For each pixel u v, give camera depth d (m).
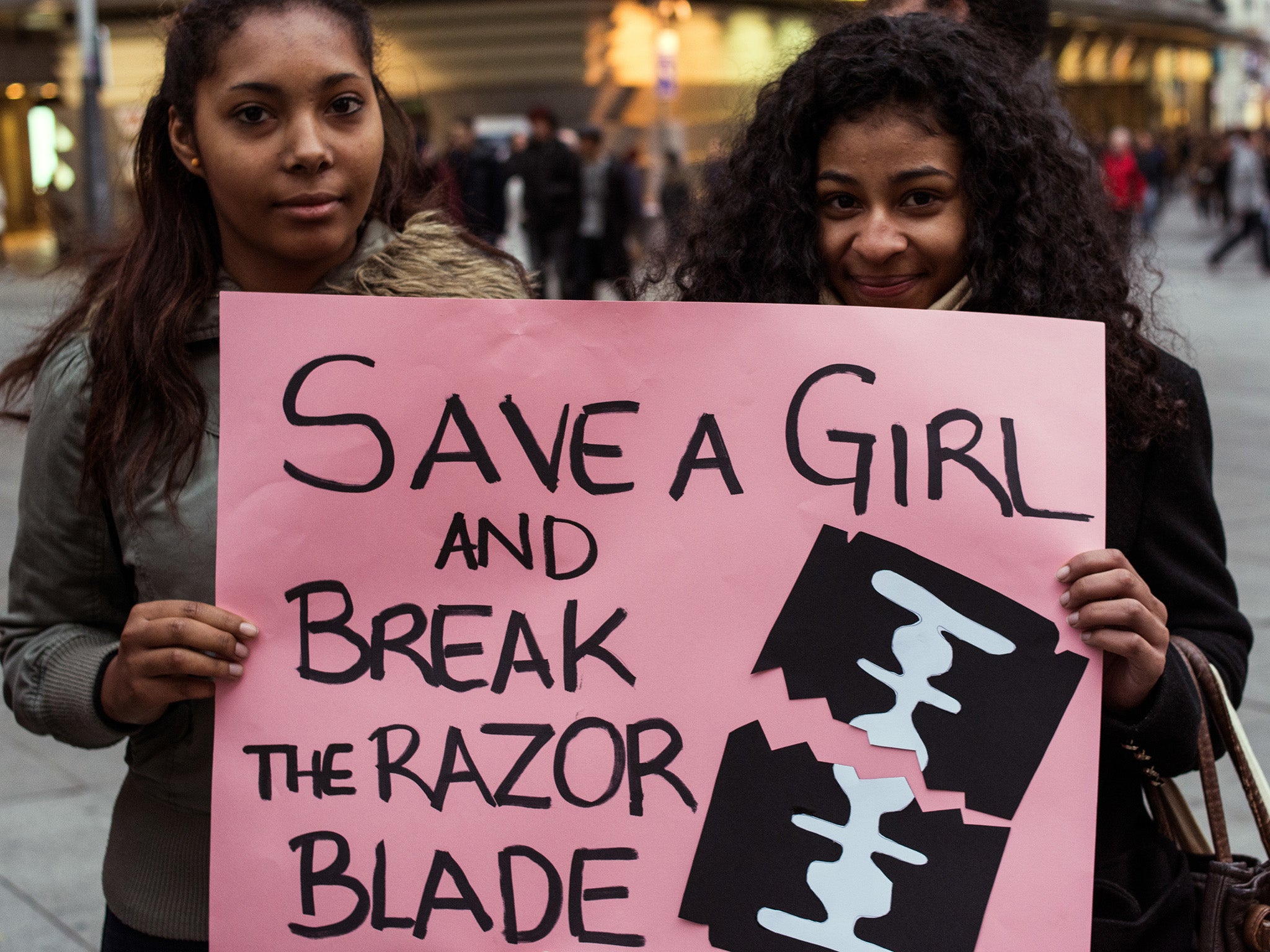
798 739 1.58
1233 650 1.69
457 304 1.63
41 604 1.73
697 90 24.02
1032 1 2.47
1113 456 1.69
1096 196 1.80
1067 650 1.56
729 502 1.61
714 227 1.89
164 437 1.65
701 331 1.62
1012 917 1.53
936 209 1.67
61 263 2.07
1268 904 1.61
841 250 1.71
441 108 24.17
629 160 16.95
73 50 25.17
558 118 23.61
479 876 1.59
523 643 1.61
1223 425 8.63
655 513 1.62
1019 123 1.67
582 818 1.59
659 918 1.57
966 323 1.60
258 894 1.60
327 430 1.63
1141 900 1.64
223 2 1.60
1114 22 40.88
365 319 1.63
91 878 3.36
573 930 1.58
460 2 23.41
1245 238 18.91
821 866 1.56
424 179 1.98
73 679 1.64
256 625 1.62
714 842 1.57
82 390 1.69
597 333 1.63
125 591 1.76
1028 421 1.60
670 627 1.61
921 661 1.58
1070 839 1.53
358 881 1.60
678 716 1.60
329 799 1.60
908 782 1.56
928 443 1.60
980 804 1.55
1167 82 50.31
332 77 1.59
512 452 1.63
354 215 1.67
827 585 1.60
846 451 1.61
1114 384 1.67
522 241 13.38
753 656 1.60
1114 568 1.54
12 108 25.05
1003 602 1.57
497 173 13.70
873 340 1.61
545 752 1.60
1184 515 1.70
